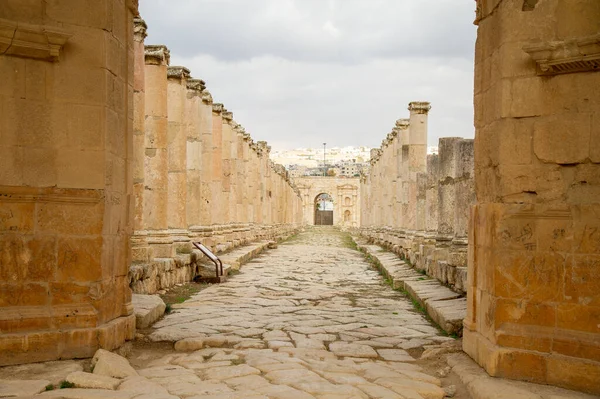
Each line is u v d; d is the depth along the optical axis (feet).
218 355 25.63
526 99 22.84
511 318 22.70
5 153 23.36
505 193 23.03
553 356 21.71
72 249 24.06
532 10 22.79
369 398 19.85
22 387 19.45
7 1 23.41
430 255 53.83
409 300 44.47
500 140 23.21
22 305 23.53
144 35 47.96
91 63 24.31
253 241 115.65
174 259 50.19
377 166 135.44
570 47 21.50
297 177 314.76
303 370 22.93
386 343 29.12
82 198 24.09
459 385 22.43
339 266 76.28
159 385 20.49
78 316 23.86
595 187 21.90
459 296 39.32
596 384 20.83
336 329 32.35
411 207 80.07
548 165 22.57
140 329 30.32
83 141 24.18
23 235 23.59
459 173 45.37
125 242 27.50
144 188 49.96
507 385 21.16
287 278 60.23
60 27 23.91
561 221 22.21
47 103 23.82
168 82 59.31
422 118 80.69
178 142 58.80
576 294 21.81
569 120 22.24
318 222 343.46
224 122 92.84
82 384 20.33
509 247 22.84
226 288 50.70
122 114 26.81
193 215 70.74
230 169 94.84
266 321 34.42
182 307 39.32
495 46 24.23
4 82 23.31
